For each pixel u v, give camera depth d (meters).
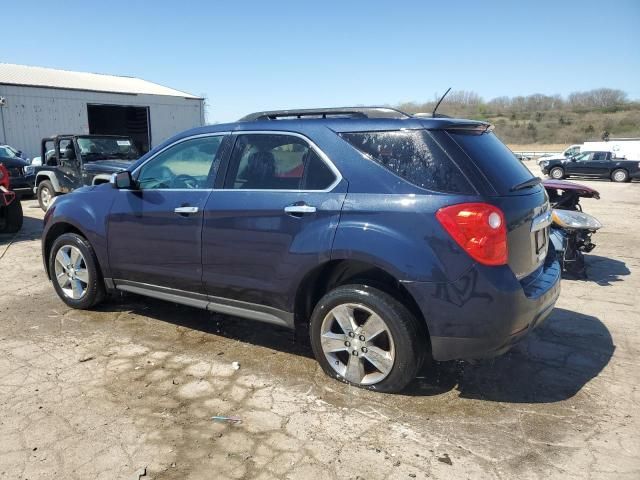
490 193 3.09
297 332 3.90
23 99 22.62
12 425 3.09
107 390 3.51
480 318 3.04
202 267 4.03
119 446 2.89
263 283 3.72
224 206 3.85
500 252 3.04
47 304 5.25
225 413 3.24
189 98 30.62
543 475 2.66
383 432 3.04
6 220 9.02
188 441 2.95
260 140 3.85
